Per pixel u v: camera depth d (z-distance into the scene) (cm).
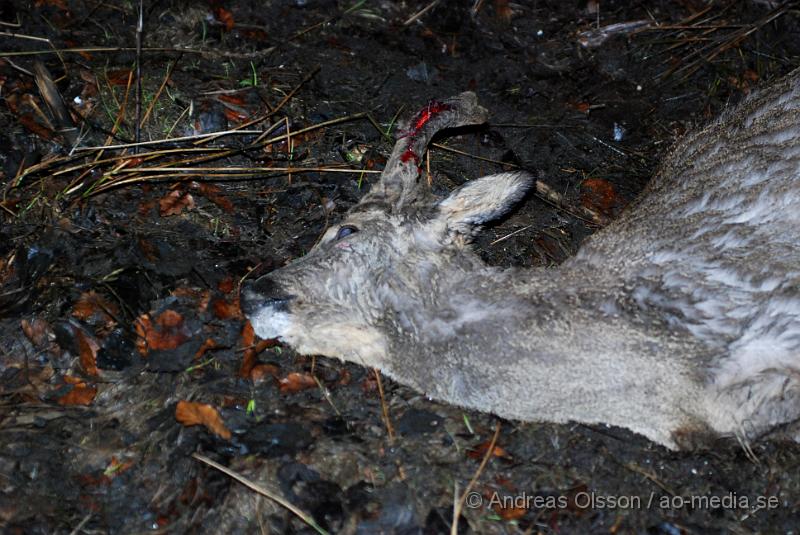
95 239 124
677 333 102
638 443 108
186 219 129
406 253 108
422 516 102
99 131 137
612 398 103
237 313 118
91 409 108
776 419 104
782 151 114
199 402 109
